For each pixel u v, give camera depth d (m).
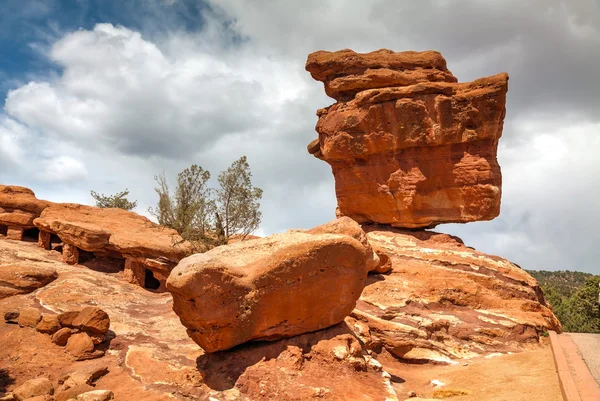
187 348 16.27
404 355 19.64
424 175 27.25
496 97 25.62
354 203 29.44
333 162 29.80
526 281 24.39
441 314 21.89
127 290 23.16
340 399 13.46
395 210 28.11
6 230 28.61
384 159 28.03
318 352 15.24
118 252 25.73
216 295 13.73
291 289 15.10
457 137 26.42
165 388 13.62
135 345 16.52
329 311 16.17
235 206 30.41
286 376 14.02
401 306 21.56
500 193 26.72
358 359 15.45
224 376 14.10
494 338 21.14
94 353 15.98
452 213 27.19
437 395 14.78
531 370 15.54
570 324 37.31
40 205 28.31
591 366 13.69
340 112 28.67
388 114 27.27
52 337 16.58
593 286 38.91
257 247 15.54
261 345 15.19
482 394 14.07
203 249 27.47
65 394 13.33
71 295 20.34
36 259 24.05
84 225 25.27
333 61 28.81
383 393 14.47
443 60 29.00
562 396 12.34
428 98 26.66
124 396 13.32
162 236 28.42
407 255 25.83
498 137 27.38
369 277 23.70
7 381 14.27
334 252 15.88
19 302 19.56
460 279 23.75
